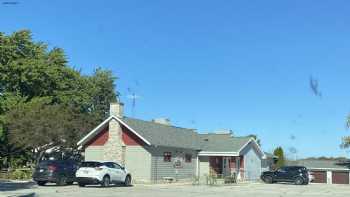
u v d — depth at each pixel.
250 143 59.62
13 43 60.16
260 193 35.44
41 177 36.19
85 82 69.25
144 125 48.94
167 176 47.78
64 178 36.75
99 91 71.62
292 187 46.22
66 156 49.78
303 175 54.22
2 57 58.56
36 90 60.91
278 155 74.94
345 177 76.75
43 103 53.56
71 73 65.25
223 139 58.16
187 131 57.44
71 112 50.44
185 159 51.75
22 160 58.50
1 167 58.00
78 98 64.06
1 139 54.53
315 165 79.00
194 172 53.41
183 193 32.59
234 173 54.12
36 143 46.53
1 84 59.69
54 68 61.66
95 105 72.38
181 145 50.19
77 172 35.84
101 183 35.75
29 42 61.97
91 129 49.88
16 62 58.50
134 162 45.66
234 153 54.19
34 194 28.11
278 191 38.88
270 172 55.66
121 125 46.53
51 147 48.94
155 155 45.91
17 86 59.72
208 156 54.69
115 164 37.69
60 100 61.91
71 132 47.75
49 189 32.34
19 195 27.20
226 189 39.03
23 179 45.00
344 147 67.38
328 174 77.50
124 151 46.22
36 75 59.03
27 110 49.41
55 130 46.47
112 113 46.78
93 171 35.50
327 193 37.88
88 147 47.75
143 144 45.44
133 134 45.97
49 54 63.94
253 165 60.94
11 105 55.53
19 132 47.28
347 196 34.62
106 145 46.75
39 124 46.53
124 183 38.31
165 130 51.94
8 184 37.09
